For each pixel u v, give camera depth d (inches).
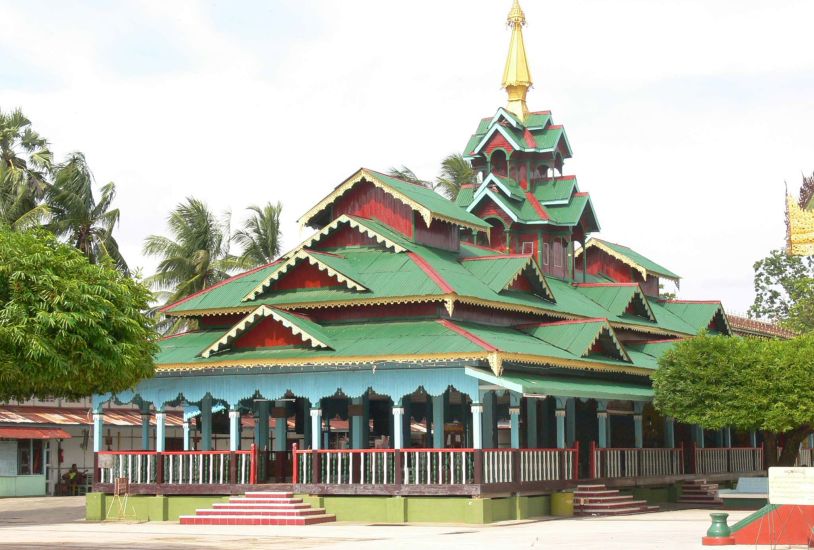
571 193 1999.3
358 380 1406.3
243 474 1440.7
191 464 1472.7
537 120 2046.0
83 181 2495.1
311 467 1418.6
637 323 1943.9
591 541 1045.2
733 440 2171.5
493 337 1451.8
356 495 1381.6
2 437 2075.5
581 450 1824.6
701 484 1818.4
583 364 1529.3
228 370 1476.4
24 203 2481.5
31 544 1082.7
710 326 2239.2
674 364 1644.9
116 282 1449.3
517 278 1674.5
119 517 1483.8
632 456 1674.5
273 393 1454.2
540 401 1753.2
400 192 1608.0
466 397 1657.2
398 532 1196.5
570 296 1862.7
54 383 1341.0
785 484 873.5
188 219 2529.5
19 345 1302.9
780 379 1566.2
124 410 2497.5
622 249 2257.6
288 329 1461.6
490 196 1948.8
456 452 1368.1
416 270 1508.4
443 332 1414.9
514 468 1398.9
